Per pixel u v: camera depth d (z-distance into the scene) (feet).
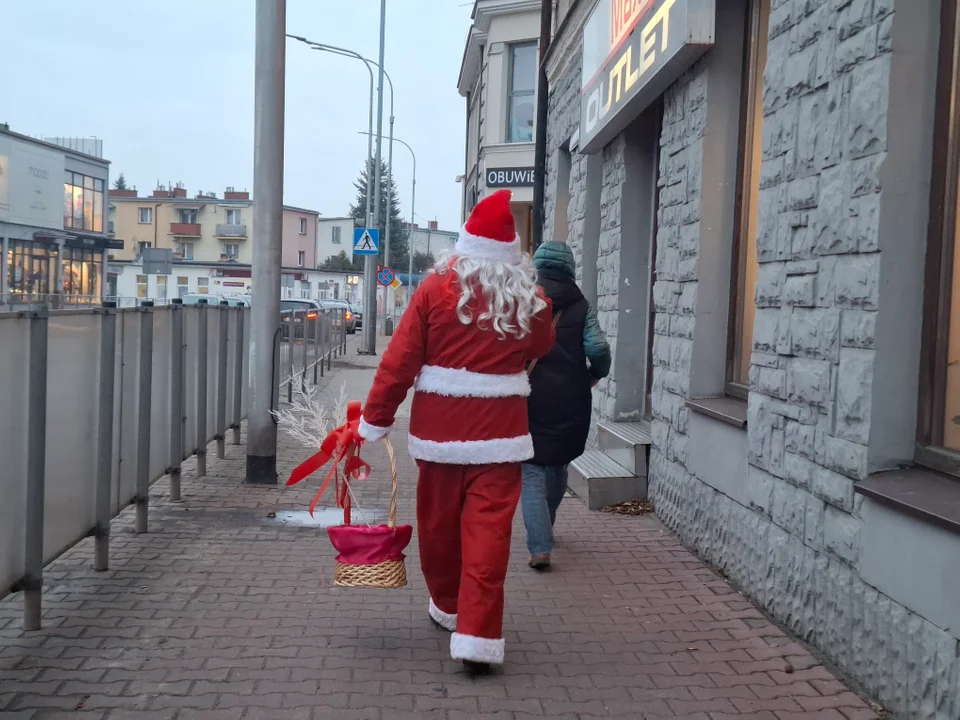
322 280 261.03
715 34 19.07
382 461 29.76
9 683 11.73
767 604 15.23
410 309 12.55
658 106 26.37
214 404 27.35
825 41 13.46
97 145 188.03
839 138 12.98
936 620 10.44
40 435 13.17
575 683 12.37
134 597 15.30
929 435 11.84
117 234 293.02
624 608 15.53
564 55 36.55
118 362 17.39
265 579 16.53
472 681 12.35
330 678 12.30
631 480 23.00
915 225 11.89
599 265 30.04
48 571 16.60
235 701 11.47
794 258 14.34
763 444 15.31
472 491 12.51
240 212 290.97
